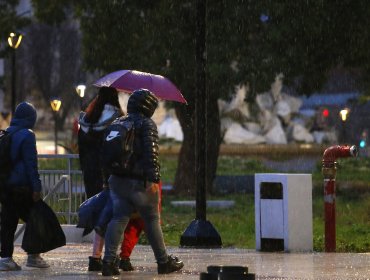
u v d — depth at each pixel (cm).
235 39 5588
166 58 5825
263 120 12950
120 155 1941
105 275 2016
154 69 5856
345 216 4375
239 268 1728
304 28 5528
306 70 5712
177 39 5794
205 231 2919
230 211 4959
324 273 2064
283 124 13488
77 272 2112
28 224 2186
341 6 5656
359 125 13338
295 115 13662
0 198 2202
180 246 2931
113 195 1989
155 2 5831
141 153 1952
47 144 13075
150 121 1956
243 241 3403
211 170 6259
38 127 14825
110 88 2255
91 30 6038
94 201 2088
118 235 2003
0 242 2294
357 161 9069
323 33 5653
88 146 2262
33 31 14725
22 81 14662
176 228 3909
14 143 2177
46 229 2188
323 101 13650
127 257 2144
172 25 5812
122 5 5919
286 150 11112
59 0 6569
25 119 2203
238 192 6531
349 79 13225
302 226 2716
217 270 1733
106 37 5988
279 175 2684
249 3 5556
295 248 2695
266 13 5531
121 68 6059
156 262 2184
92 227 2092
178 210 5006
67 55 14750
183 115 6219
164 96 2291
